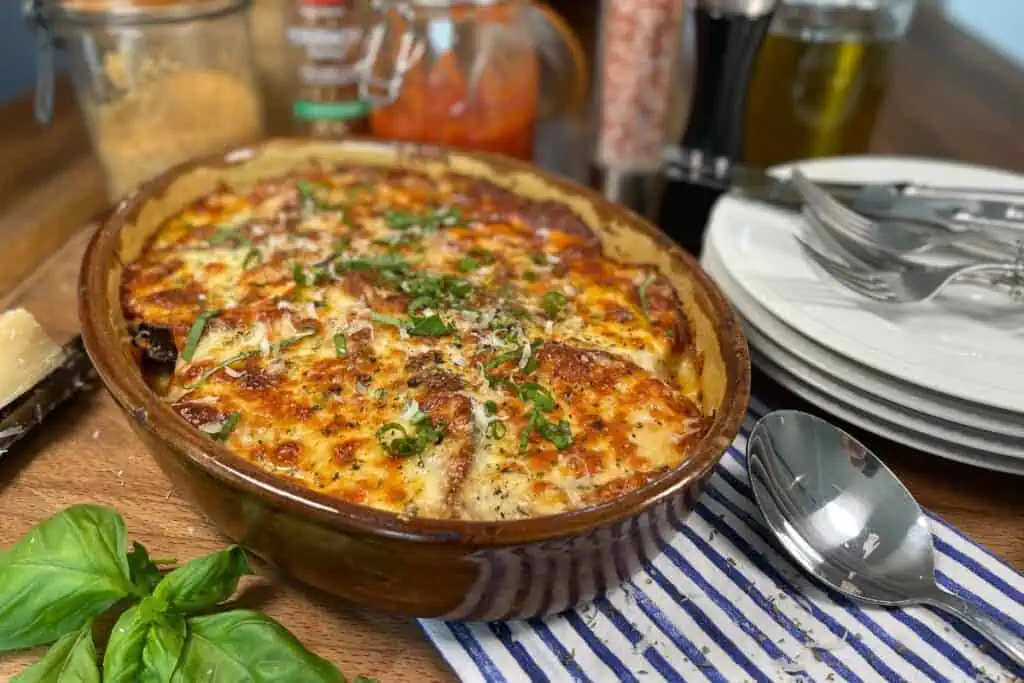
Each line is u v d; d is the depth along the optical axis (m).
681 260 0.49
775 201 0.54
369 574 0.39
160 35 0.60
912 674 0.40
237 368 0.45
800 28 0.61
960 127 0.79
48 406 0.48
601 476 0.42
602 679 0.40
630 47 0.61
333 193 0.56
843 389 0.46
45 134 0.71
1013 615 0.42
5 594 0.38
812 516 0.44
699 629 0.42
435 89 0.62
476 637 0.41
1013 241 0.49
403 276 0.49
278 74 0.76
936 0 1.09
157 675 0.37
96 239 0.48
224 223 0.54
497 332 0.47
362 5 0.69
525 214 0.55
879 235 0.50
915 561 0.43
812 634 0.42
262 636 0.38
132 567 0.41
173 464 0.40
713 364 0.45
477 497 0.42
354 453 0.42
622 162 0.64
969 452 0.44
